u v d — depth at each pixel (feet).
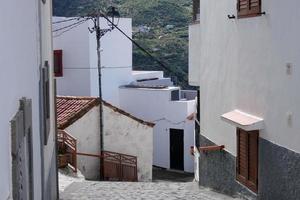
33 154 24.13
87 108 71.00
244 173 37.88
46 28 34.86
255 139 35.14
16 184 16.83
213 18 44.70
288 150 29.55
